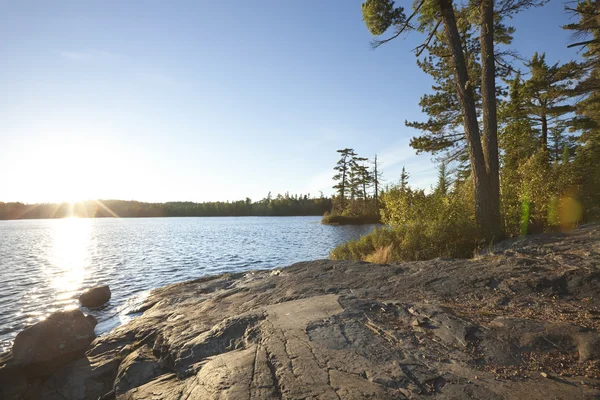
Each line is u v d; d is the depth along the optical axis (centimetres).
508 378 324
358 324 470
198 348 472
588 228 958
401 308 528
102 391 496
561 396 288
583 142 2661
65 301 1252
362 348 395
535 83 1894
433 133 1894
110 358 570
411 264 858
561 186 1244
